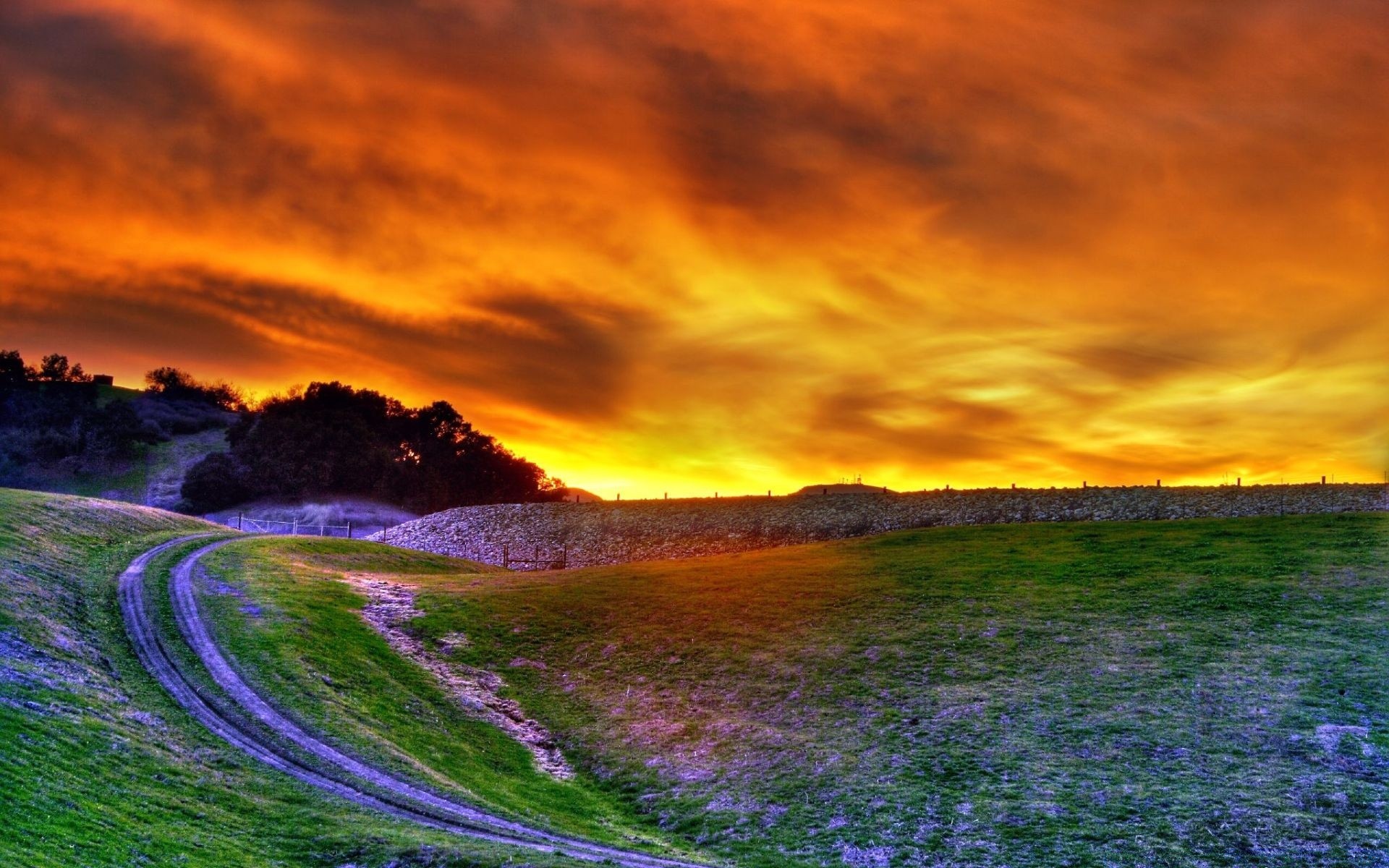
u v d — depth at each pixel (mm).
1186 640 64125
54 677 51062
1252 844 43688
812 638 71625
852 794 51156
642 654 72812
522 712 66000
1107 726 55094
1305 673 58125
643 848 46938
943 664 64938
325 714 57094
